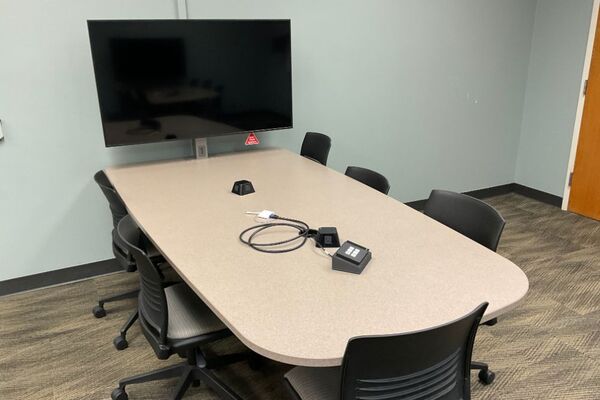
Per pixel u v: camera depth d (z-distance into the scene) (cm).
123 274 333
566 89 430
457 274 164
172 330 182
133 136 293
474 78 438
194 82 301
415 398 135
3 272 302
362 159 410
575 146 429
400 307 144
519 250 363
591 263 342
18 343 257
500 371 233
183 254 178
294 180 270
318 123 381
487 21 425
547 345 252
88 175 311
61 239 314
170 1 306
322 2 352
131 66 280
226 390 203
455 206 222
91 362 242
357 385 128
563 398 215
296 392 151
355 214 218
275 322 136
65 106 293
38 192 300
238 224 206
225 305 145
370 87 392
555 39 432
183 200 236
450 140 446
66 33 283
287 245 186
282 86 332
